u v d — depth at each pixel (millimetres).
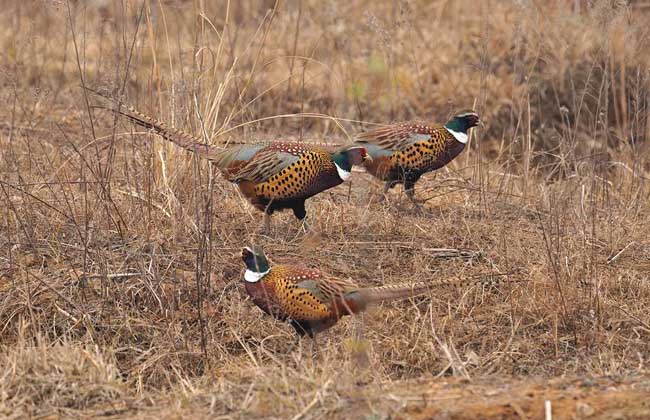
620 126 21562
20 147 18016
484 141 21500
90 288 13875
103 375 11695
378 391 10961
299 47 22984
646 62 20219
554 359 12852
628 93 21375
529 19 21891
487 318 13609
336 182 14812
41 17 23844
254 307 13672
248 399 10922
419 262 14523
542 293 13758
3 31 23188
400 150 15812
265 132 20328
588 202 16453
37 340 12578
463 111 16188
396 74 22781
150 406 11258
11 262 13914
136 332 13258
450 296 13961
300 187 14633
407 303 13867
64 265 14344
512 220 16156
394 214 16016
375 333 13172
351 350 12117
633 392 11086
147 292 13750
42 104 19844
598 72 21609
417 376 12398
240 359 12719
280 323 13445
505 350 12805
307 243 14242
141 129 17422
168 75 19797
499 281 14211
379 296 12258
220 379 11719
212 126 16516
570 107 21797
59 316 13398
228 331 13297
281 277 12305
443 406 10719
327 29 23328
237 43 22891
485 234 15531
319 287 12180
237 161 14750
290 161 14516
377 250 14945
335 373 11281
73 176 16562
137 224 15148
